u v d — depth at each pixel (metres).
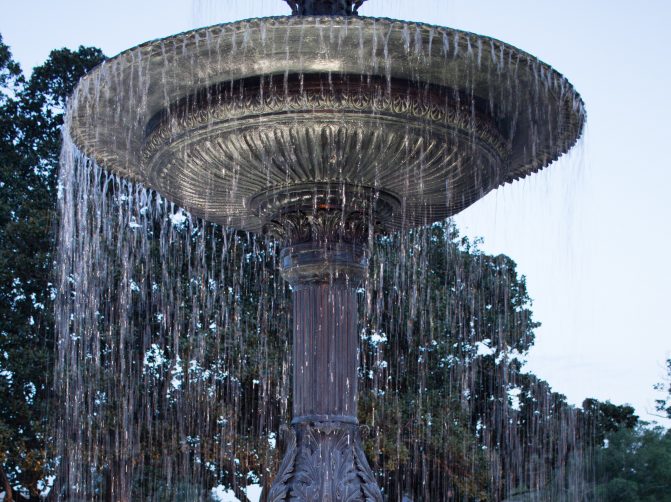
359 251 8.33
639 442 31.41
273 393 19.78
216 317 19.70
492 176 8.27
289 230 8.34
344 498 7.83
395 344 21.45
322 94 7.20
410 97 7.30
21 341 19.00
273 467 19.88
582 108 7.97
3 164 20.42
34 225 18.97
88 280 18.59
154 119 8.00
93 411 18.77
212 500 21.31
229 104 7.36
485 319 23.33
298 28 6.70
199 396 19.53
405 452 19.86
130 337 19.42
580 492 25.34
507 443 23.69
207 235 20.64
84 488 18.78
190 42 6.91
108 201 18.56
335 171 7.78
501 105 7.76
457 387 21.80
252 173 7.93
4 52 21.17
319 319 8.20
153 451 19.55
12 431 17.98
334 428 8.01
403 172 7.85
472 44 6.91
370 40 6.82
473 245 23.36
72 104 7.96
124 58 7.20
